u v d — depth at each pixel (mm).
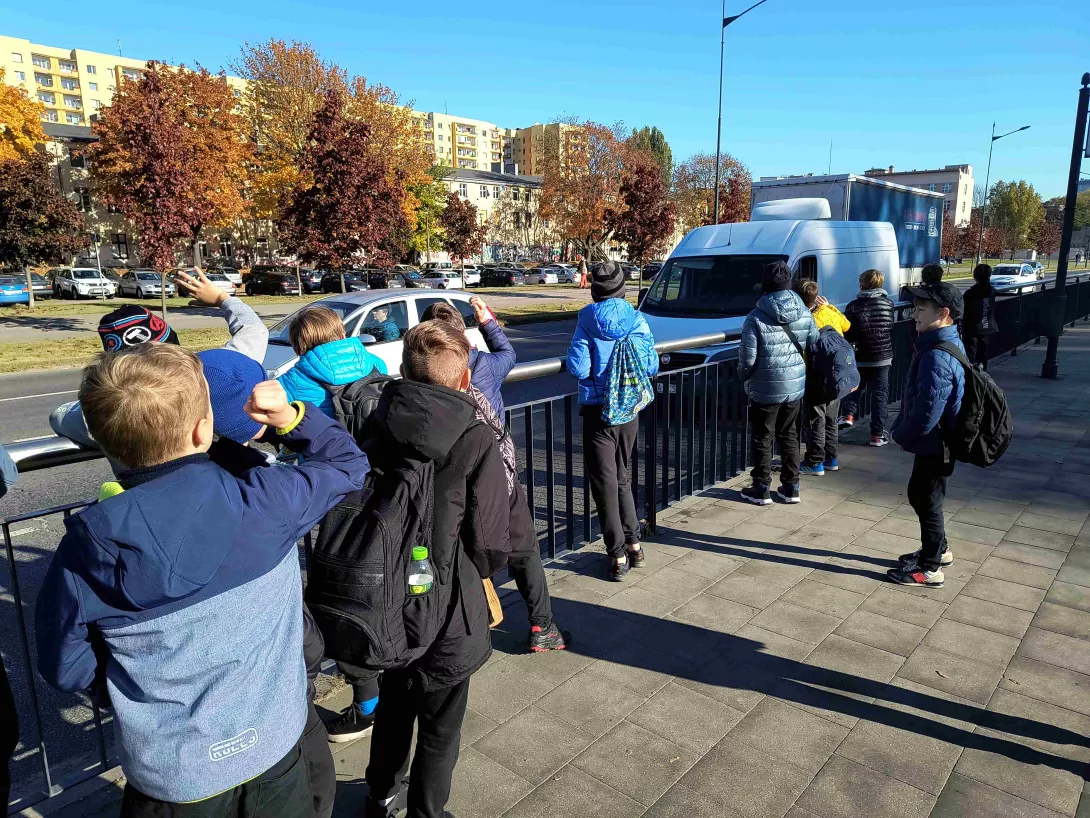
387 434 1872
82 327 20562
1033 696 2971
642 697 2982
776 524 4863
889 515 5004
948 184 103250
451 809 2363
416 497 1868
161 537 1261
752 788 2469
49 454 2281
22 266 25594
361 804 2408
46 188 25375
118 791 2518
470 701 2957
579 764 2588
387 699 2141
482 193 77812
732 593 3879
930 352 3641
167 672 1310
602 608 3723
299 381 2438
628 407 3730
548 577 4109
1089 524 4805
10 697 1828
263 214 45625
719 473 5984
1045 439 6953
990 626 3521
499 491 2008
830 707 2912
